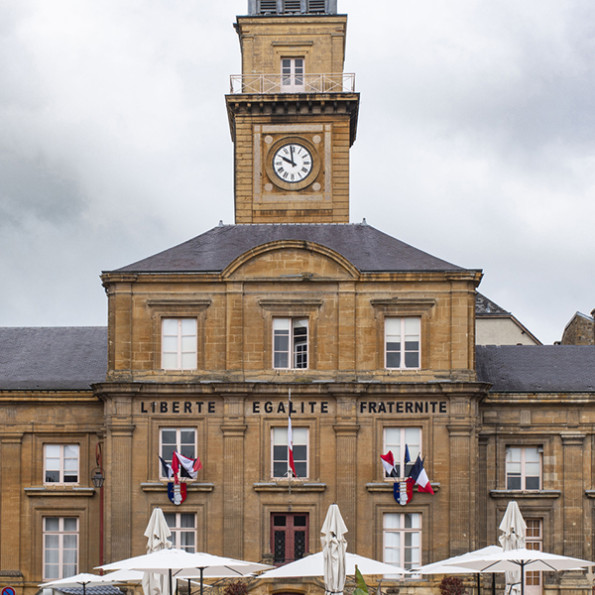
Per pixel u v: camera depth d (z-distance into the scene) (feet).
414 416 164.55
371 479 163.73
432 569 132.87
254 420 165.07
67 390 175.32
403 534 162.91
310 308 167.53
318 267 167.94
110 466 163.94
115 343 167.12
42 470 176.24
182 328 168.25
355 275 167.22
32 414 176.35
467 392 163.53
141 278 167.94
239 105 197.36
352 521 162.30
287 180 196.95
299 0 209.15
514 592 130.52
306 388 164.14
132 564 114.52
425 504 162.91
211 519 163.32
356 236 184.44
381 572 129.18
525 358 185.57
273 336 168.04
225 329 167.32
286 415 164.96
